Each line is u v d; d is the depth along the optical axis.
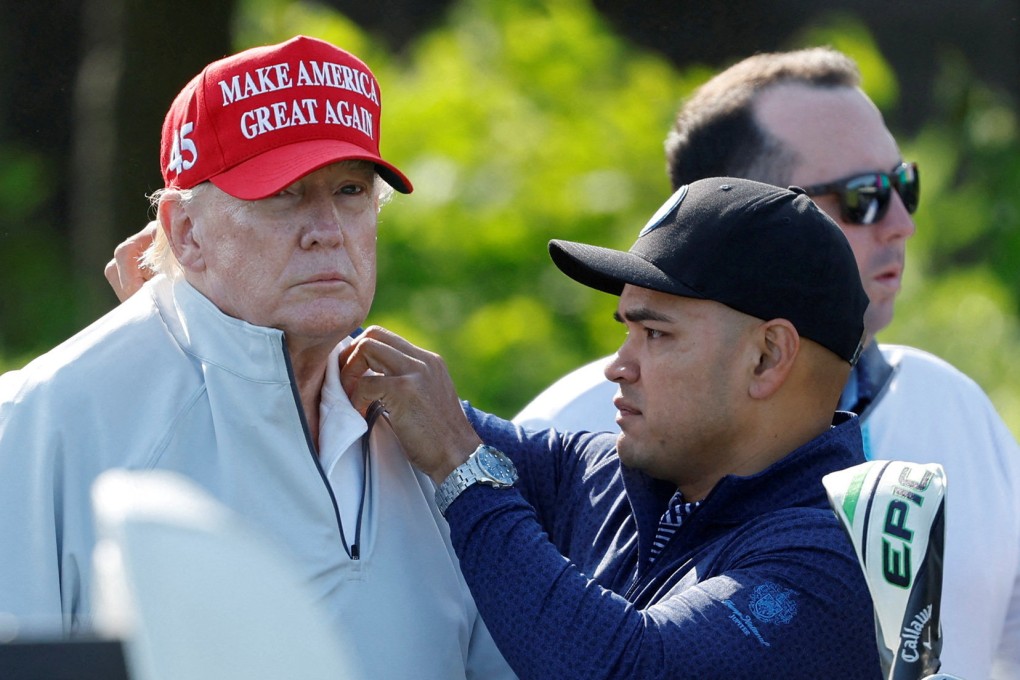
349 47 20.28
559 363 17.06
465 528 8.01
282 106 7.55
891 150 11.18
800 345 8.30
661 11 23.70
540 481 9.41
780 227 8.28
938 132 25.38
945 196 24.02
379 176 8.17
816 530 7.98
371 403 8.34
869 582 6.91
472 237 17.80
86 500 7.50
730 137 11.30
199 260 7.79
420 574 8.24
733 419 8.33
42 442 7.49
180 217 7.80
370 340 8.30
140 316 7.93
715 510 8.30
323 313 7.61
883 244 10.98
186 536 4.05
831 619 7.79
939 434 10.80
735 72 11.74
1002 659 10.92
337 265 7.64
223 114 7.55
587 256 8.52
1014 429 20.09
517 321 17.09
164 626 3.92
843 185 10.85
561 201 18.20
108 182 19.94
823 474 8.33
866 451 10.65
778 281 8.21
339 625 7.74
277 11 20.81
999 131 25.81
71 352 7.78
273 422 7.64
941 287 22.22
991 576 10.51
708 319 8.23
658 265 8.30
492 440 9.38
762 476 8.26
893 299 11.09
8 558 7.38
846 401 10.87
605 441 9.49
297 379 8.04
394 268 17.66
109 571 4.00
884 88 22.77
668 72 21.83
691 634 7.64
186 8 19.78
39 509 7.43
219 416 7.62
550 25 20.48
